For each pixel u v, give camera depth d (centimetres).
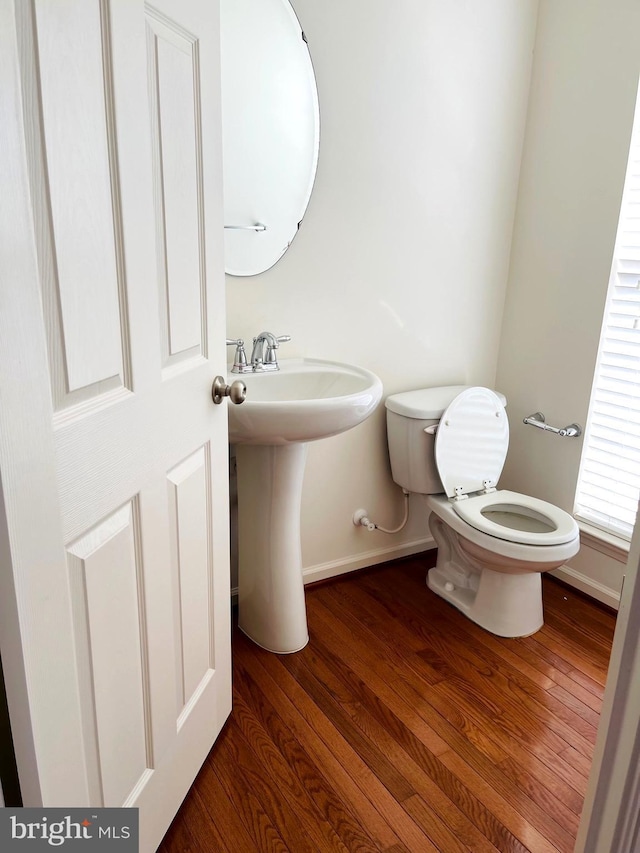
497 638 204
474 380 250
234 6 167
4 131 65
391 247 213
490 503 215
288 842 133
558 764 155
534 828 138
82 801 92
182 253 113
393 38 192
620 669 68
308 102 184
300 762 153
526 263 236
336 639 201
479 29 207
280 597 188
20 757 79
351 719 167
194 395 123
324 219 198
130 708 108
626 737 69
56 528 80
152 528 109
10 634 74
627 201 201
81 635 90
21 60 69
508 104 222
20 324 70
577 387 223
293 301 200
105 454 92
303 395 190
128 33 89
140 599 109
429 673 187
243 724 164
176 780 132
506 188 232
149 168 98
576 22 206
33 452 74
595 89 204
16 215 68
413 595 228
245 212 182
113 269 91
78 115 80
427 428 209
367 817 139
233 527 208
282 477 177
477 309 241
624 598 67
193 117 112
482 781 150
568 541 190
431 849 132
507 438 226
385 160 203
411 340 228
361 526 237
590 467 224
